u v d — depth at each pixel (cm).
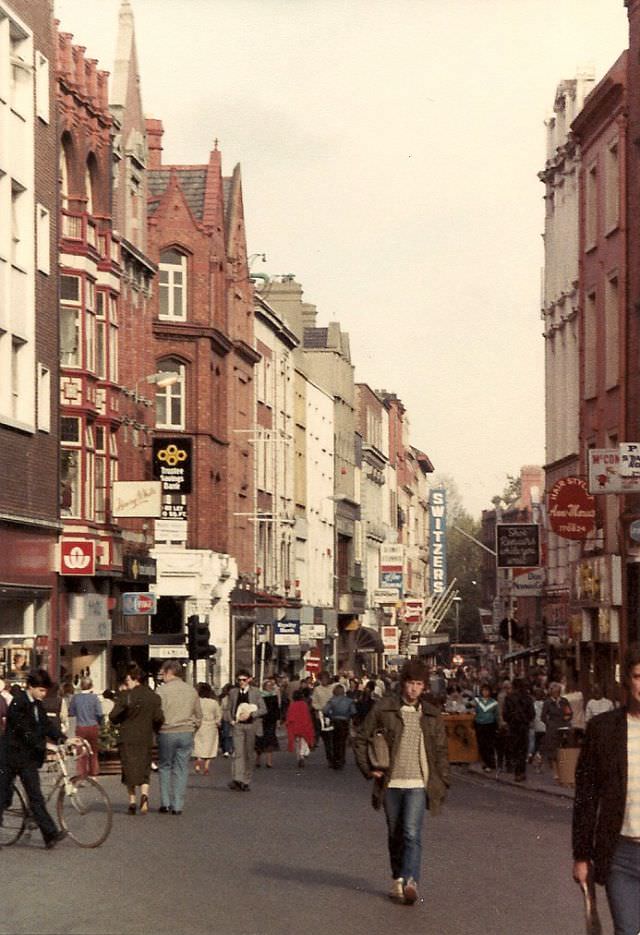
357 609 13188
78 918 1620
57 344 5506
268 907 1706
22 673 4875
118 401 6166
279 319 9844
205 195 8175
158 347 7675
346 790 3753
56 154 5503
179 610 7750
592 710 4356
